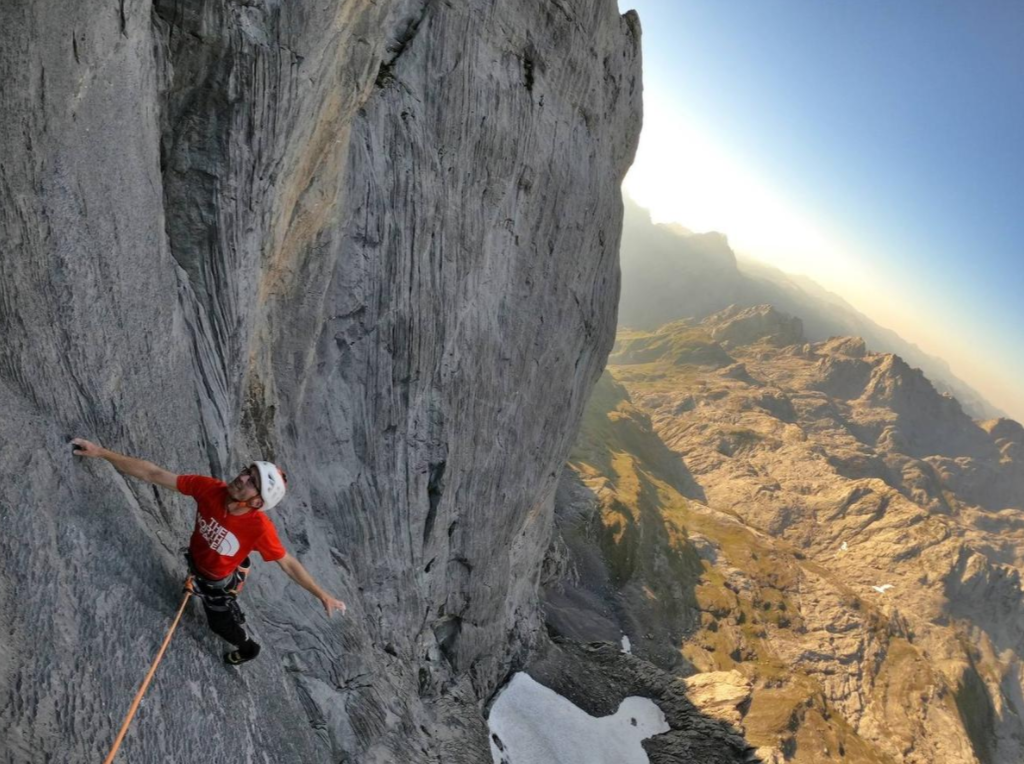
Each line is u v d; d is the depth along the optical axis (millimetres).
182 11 10625
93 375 8039
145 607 7297
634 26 32562
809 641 106938
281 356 16656
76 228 7730
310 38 12398
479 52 21000
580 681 42156
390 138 18766
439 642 28172
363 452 20625
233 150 11953
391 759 16219
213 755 7594
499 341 25625
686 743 42094
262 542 7180
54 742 5531
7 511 5938
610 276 34875
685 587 107312
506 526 29594
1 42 6254
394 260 19500
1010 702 124188
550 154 25969
